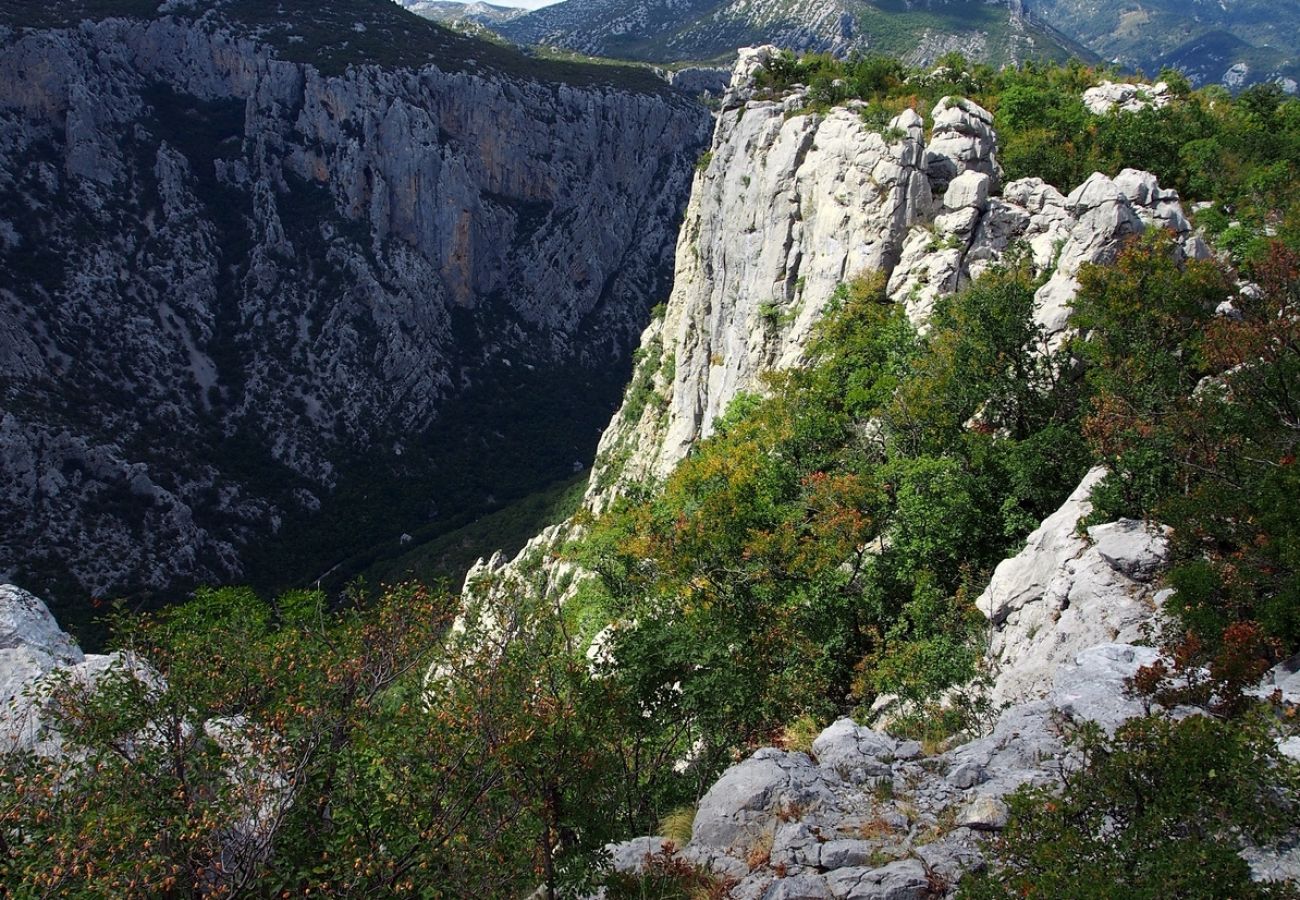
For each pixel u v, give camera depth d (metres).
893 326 39.38
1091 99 55.41
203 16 152.25
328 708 15.26
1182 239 34.59
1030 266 37.00
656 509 40.81
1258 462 18.88
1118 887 8.94
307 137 152.88
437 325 159.50
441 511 139.88
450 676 15.91
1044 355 30.02
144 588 97.62
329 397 139.00
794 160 52.09
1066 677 15.86
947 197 42.97
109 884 12.46
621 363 188.00
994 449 28.12
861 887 12.10
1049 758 14.07
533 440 161.50
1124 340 26.27
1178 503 18.48
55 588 91.50
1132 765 10.77
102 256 125.56
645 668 19.42
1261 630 14.66
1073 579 20.12
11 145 123.50
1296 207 34.47
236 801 13.82
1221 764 10.39
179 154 142.00
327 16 170.00
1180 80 59.66
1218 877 8.98
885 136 45.88
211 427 126.12
